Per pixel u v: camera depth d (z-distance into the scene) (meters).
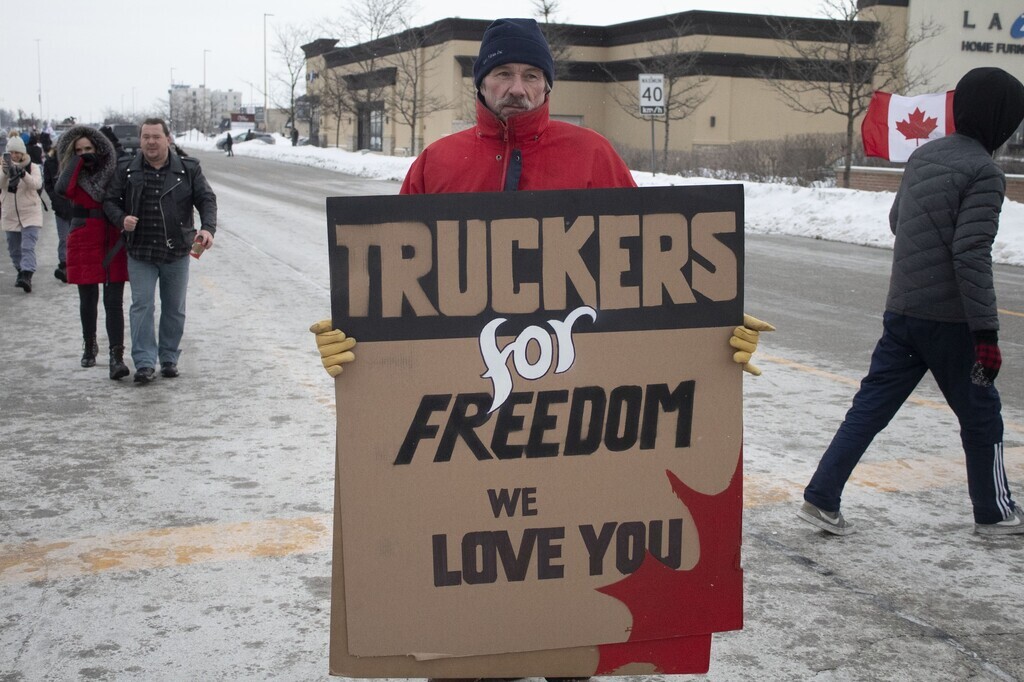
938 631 3.58
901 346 4.27
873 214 18.50
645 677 3.25
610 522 2.61
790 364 7.91
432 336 2.52
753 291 11.59
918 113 11.23
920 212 4.11
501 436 2.56
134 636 3.51
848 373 7.62
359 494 2.54
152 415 6.30
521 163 2.79
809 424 6.21
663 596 2.64
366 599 2.56
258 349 8.25
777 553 4.25
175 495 4.89
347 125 59.91
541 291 2.54
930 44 34.41
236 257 14.23
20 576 3.97
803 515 4.47
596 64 43.81
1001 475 4.38
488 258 2.52
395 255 2.50
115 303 7.13
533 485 2.58
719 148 35.53
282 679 3.25
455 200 2.50
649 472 2.61
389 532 2.55
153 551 4.22
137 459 5.44
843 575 4.04
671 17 38.97
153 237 6.90
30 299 10.66
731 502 2.64
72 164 6.94
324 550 4.25
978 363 3.96
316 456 5.52
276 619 3.65
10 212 10.89
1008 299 11.19
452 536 2.57
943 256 4.06
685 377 2.60
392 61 49.84
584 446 2.58
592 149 2.84
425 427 2.54
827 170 27.91
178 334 7.24
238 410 6.43
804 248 16.36
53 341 8.55
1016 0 34.91
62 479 5.11
